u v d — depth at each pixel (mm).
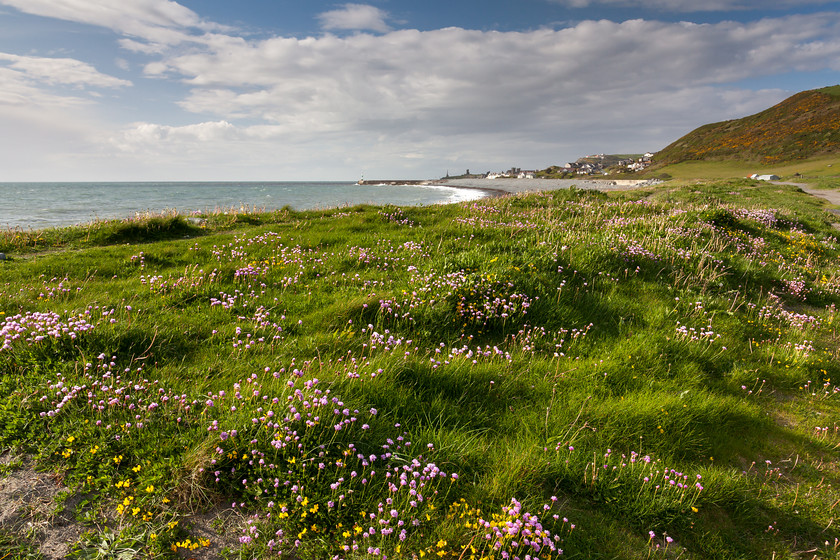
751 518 4215
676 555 3736
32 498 3566
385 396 5172
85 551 3203
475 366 6176
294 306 8016
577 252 10695
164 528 3412
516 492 3990
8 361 5047
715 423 5480
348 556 3311
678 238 12633
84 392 4582
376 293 8031
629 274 10320
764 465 4984
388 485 3922
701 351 7199
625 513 4074
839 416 6008
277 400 4480
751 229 16766
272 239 12984
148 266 10578
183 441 4086
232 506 3701
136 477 3820
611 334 7773
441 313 7418
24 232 14453
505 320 7594
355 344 6559
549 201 22016
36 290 8148
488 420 5211
